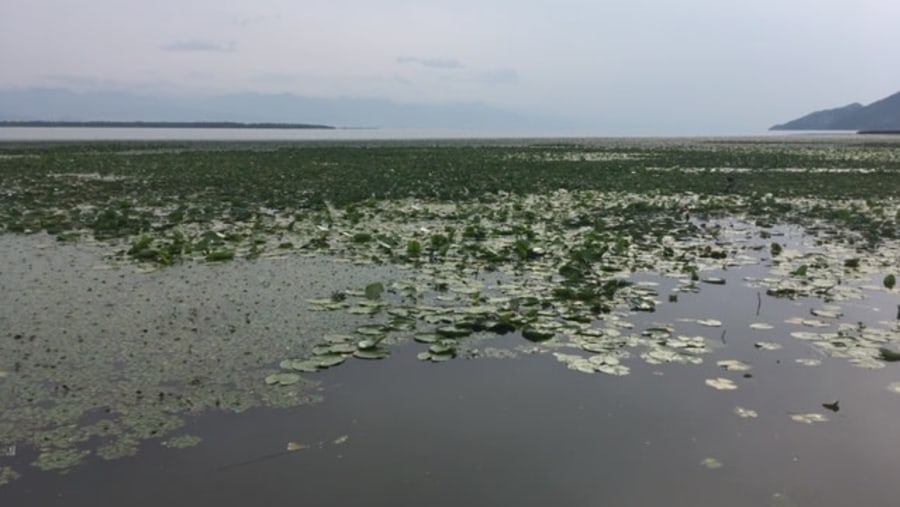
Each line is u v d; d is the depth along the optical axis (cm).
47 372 524
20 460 399
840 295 785
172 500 363
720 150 4666
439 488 378
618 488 381
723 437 445
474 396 499
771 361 580
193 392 494
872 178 2330
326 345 593
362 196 1678
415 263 926
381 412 470
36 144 4472
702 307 738
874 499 377
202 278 829
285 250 1005
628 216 1405
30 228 1176
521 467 402
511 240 1103
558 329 650
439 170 2558
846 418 475
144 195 1658
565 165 2927
